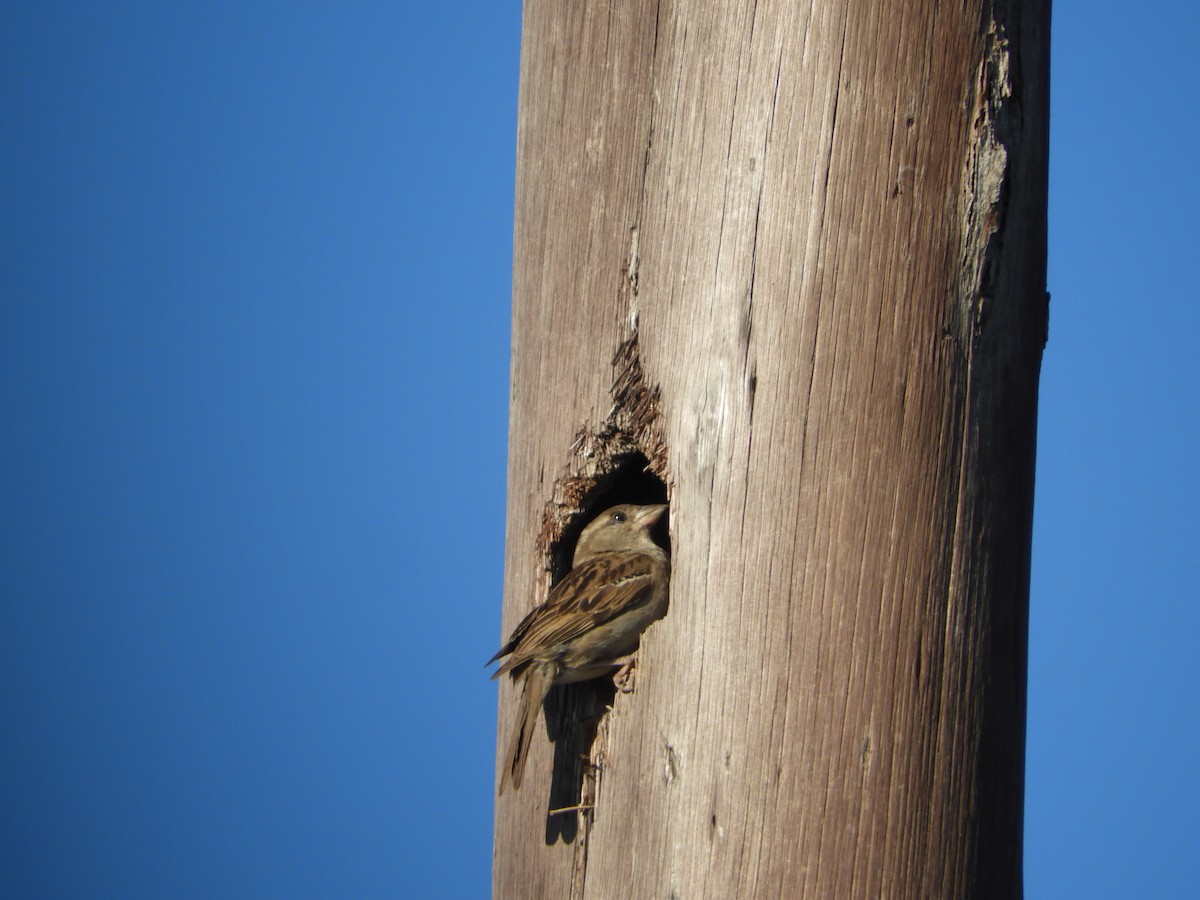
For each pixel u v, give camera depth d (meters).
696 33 8.56
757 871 7.68
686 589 8.31
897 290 7.73
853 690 7.59
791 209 7.95
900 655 7.57
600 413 9.08
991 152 7.74
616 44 9.10
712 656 8.04
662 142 8.75
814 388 7.82
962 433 7.68
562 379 9.44
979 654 7.62
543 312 9.66
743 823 7.75
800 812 7.61
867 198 7.79
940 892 7.46
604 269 9.09
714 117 8.36
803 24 7.97
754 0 8.20
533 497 9.80
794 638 7.74
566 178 9.42
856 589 7.65
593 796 9.12
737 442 8.05
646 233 8.84
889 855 7.47
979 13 7.77
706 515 8.18
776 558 7.84
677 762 8.21
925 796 7.49
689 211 8.50
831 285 7.82
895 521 7.63
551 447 9.56
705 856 7.90
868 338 7.75
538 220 9.71
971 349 7.72
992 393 7.76
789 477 7.85
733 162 8.22
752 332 8.05
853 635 7.62
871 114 7.80
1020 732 7.83
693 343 8.39
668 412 8.62
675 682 8.31
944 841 7.49
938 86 7.75
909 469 7.65
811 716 7.64
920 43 7.76
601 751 9.12
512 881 9.73
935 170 7.74
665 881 8.20
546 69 9.66
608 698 9.71
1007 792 7.71
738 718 7.86
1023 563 7.88
